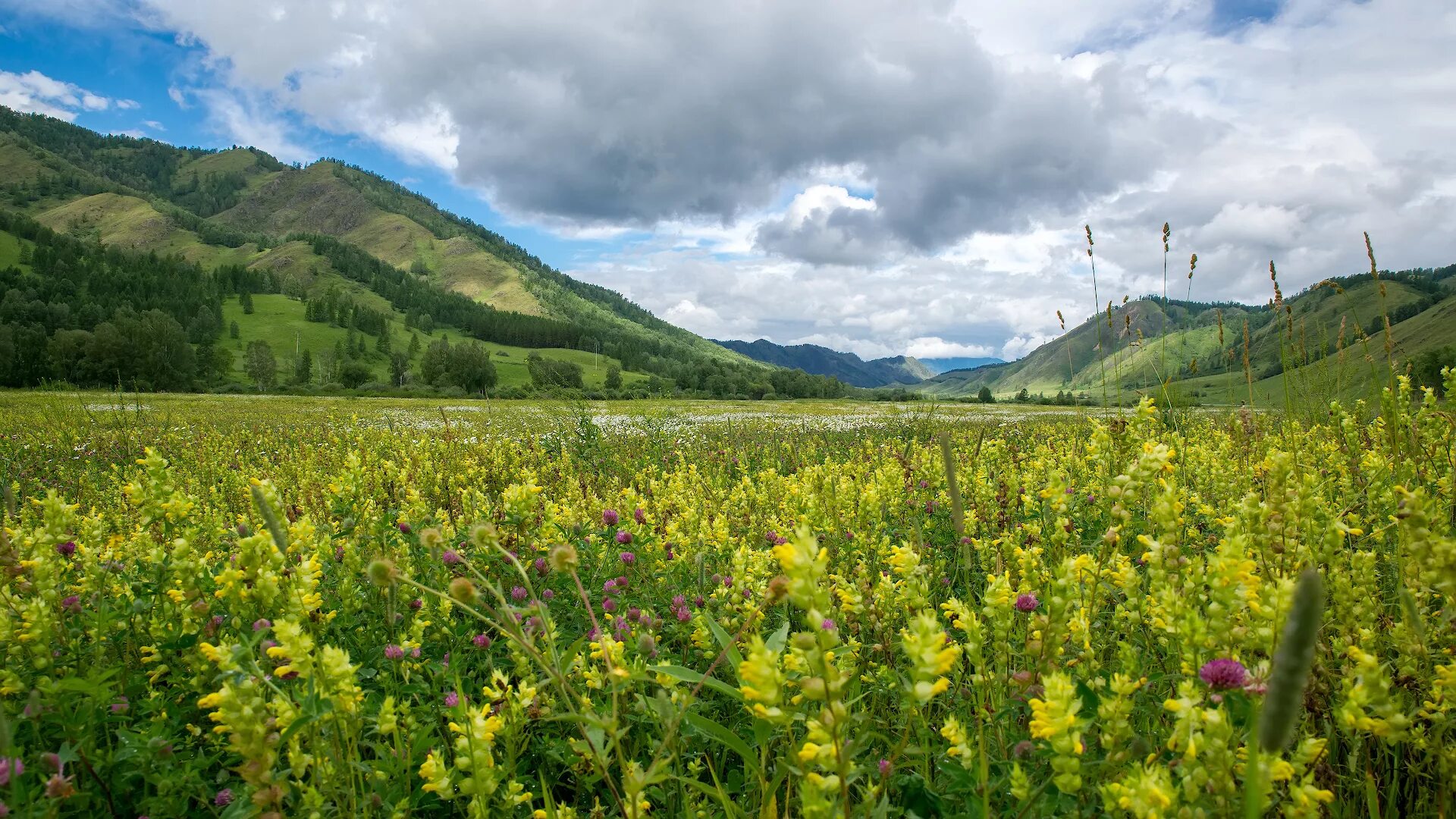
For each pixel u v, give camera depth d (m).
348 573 3.60
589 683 2.47
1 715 1.78
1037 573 2.75
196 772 2.29
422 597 3.38
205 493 8.06
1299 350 5.09
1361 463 3.99
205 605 2.75
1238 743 1.51
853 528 4.65
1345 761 2.21
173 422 19.14
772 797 1.86
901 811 2.07
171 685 2.92
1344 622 2.30
